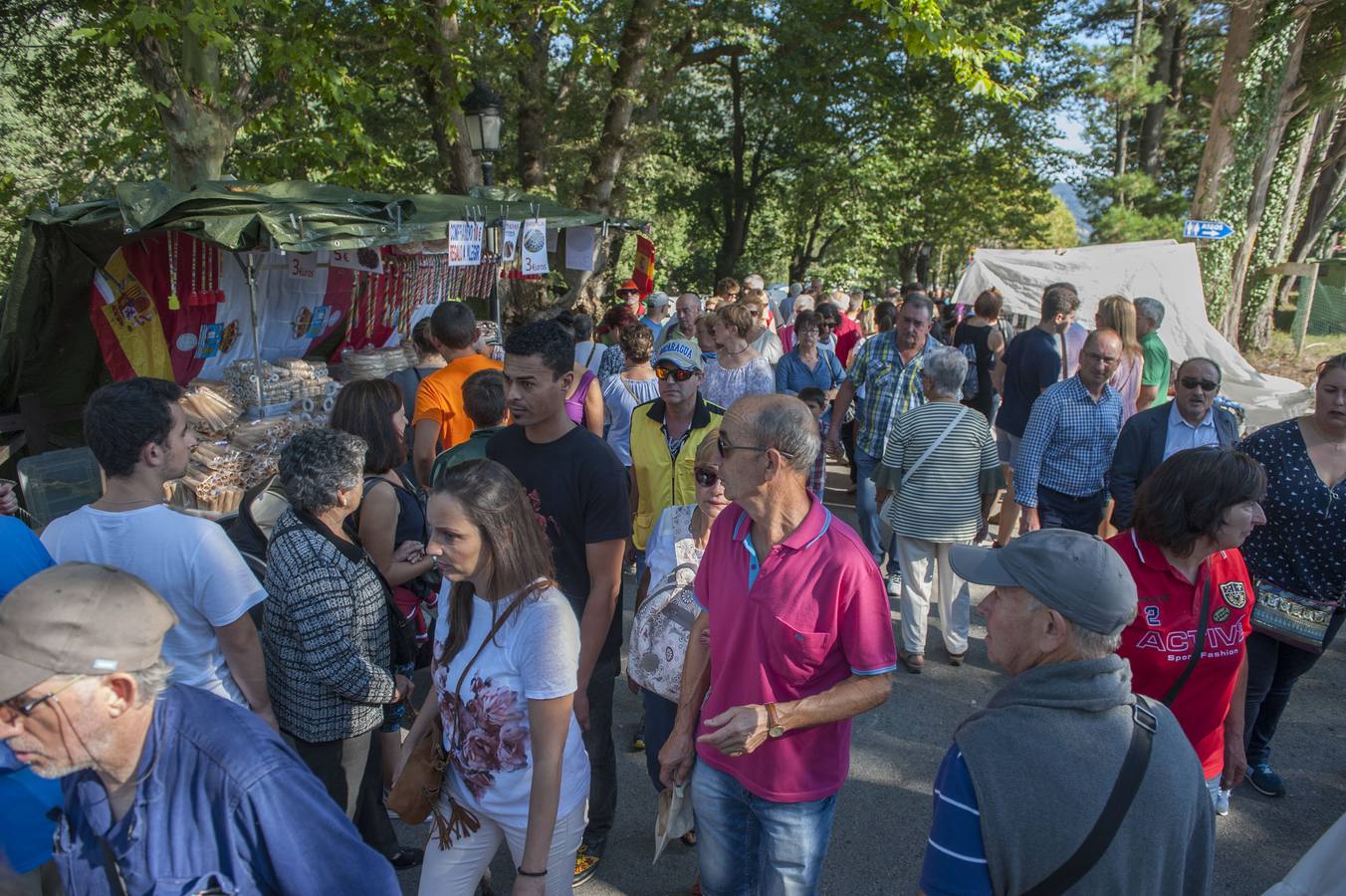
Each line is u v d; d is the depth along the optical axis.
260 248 5.43
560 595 2.20
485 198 8.12
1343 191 22.78
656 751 3.15
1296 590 3.41
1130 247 10.94
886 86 20.67
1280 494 3.33
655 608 2.96
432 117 13.64
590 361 7.10
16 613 1.30
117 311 6.04
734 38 16.95
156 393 2.36
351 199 6.38
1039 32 19.16
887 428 5.85
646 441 4.09
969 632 5.47
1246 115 14.93
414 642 3.39
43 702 1.28
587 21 14.28
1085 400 4.77
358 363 7.32
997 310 8.47
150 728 1.38
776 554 2.23
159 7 7.78
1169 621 2.44
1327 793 3.87
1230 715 2.80
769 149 25.91
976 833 1.51
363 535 3.12
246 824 1.39
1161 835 1.48
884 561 6.09
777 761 2.27
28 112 12.84
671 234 27.11
